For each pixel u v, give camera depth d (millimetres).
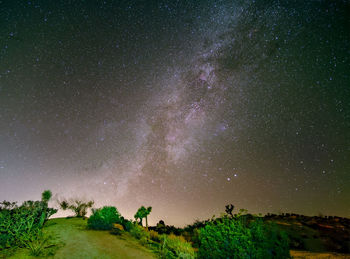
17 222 7418
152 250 7625
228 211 10766
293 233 10672
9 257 5648
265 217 14898
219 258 4086
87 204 16844
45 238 7625
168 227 15078
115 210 11461
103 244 7641
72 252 6473
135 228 10883
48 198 11383
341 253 7762
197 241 4789
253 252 3822
